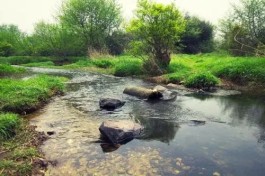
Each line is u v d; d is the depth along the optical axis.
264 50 17.61
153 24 17.41
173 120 7.99
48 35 40.62
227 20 25.95
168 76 15.44
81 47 39.72
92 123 7.61
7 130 6.49
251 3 22.80
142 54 18.70
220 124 7.62
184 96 11.45
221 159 5.43
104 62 24.44
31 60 37.34
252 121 7.92
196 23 38.97
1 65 21.20
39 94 9.91
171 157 5.50
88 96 11.28
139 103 10.08
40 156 5.46
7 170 4.83
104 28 40.06
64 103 9.96
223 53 26.89
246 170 5.02
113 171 4.95
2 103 8.44
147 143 6.23
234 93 12.16
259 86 13.36
